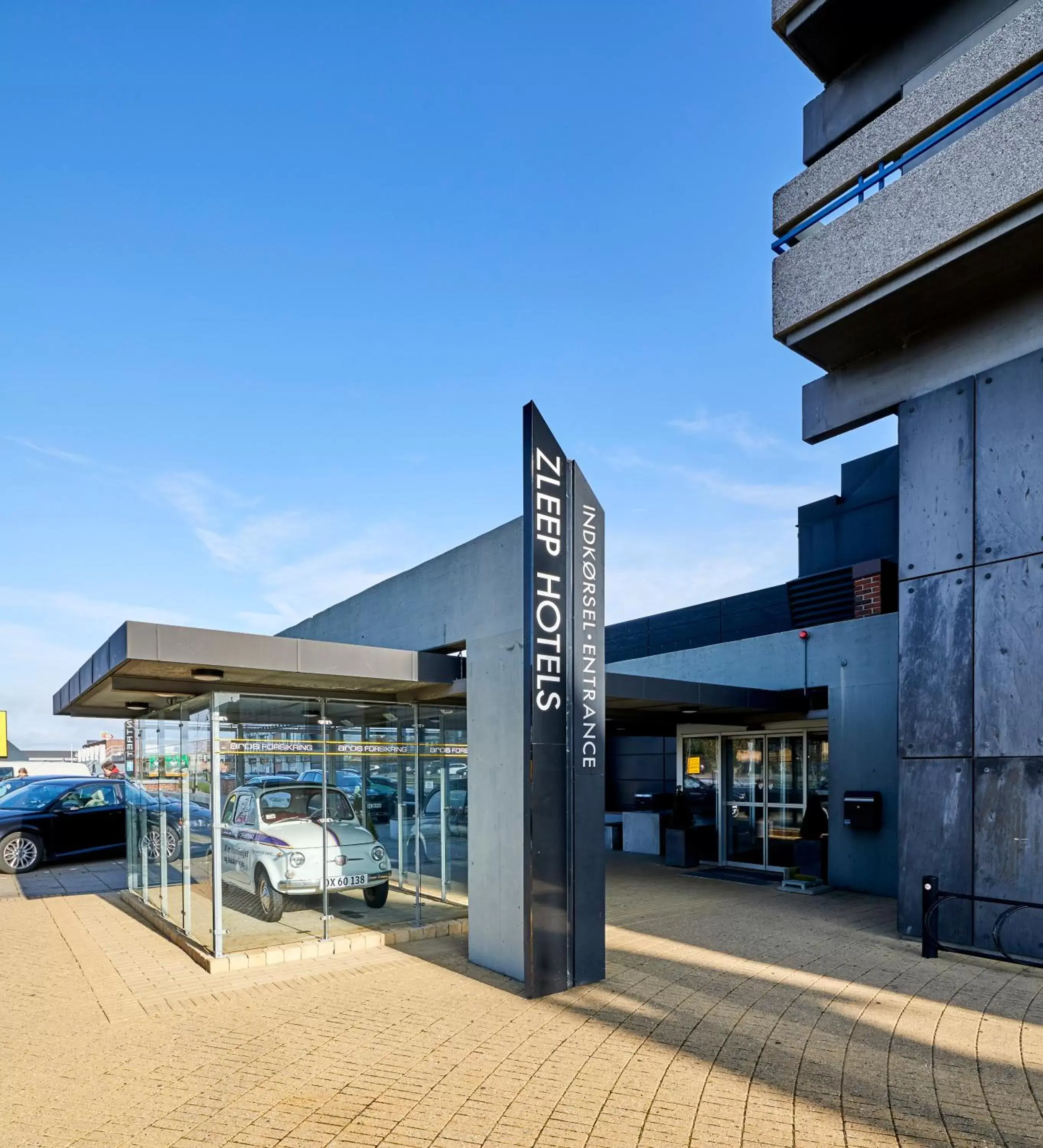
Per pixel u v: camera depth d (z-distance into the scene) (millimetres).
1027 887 7859
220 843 7836
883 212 9000
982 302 9008
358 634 10789
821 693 13383
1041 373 8320
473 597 8086
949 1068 5121
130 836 11422
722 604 17516
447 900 9828
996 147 7957
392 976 7258
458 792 10047
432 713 9883
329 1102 4676
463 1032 5781
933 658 8930
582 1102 4641
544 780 6695
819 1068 5129
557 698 6855
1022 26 8078
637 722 15078
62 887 12688
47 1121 4492
